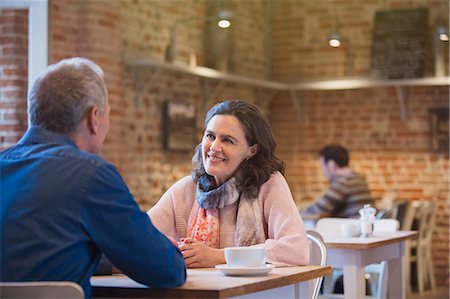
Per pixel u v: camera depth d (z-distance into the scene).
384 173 10.39
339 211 8.10
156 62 8.24
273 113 10.95
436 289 9.16
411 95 10.28
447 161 10.08
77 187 2.30
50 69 2.45
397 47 10.01
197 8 9.66
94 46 7.45
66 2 7.29
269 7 10.84
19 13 6.32
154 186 8.65
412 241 8.90
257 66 10.55
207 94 9.69
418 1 10.05
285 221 3.10
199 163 3.32
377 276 6.73
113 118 7.77
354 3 10.45
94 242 2.32
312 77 10.64
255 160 3.25
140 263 2.32
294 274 2.70
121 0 8.20
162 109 8.84
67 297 2.08
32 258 2.26
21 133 6.40
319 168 10.67
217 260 2.96
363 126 10.52
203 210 3.25
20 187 2.33
